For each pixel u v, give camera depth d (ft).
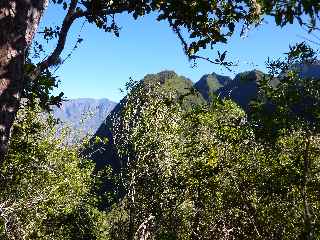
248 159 35.73
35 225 61.98
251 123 25.70
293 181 28.27
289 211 34.45
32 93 16.62
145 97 74.54
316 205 32.99
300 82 23.15
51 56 13.32
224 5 17.25
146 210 71.82
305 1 12.98
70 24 13.94
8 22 10.31
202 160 41.09
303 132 24.50
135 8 16.40
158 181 67.92
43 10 11.55
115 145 77.46
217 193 43.14
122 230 80.59
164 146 68.18
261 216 37.09
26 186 47.03
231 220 43.88
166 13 17.16
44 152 50.06
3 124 10.47
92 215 102.32
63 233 88.02
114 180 83.10
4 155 10.74
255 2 15.96
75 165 68.13
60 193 62.54
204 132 42.45
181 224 61.26
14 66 10.52
